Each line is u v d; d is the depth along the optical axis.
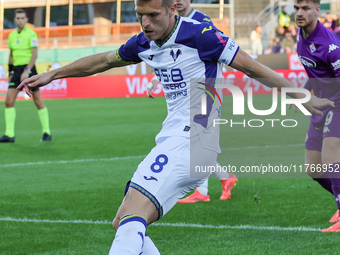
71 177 21.45
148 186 8.81
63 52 76.00
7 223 14.77
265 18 80.19
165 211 9.04
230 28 78.25
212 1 83.56
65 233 13.75
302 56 13.95
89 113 47.53
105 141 31.36
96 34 90.62
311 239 12.78
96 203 17.09
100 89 65.06
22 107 56.22
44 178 21.30
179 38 9.07
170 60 9.24
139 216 8.62
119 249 8.25
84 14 96.25
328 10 73.81
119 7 92.25
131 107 51.75
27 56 30.92
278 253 11.75
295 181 20.11
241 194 18.14
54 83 66.69
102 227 14.31
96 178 21.19
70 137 33.31
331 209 15.84
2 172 22.67
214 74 9.33
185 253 11.95
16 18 30.75
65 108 52.59
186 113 9.33
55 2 96.25
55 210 16.27
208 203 16.97
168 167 8.93
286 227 14.01
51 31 90.88
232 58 9.05
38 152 27.97
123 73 64.44
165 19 8.83
